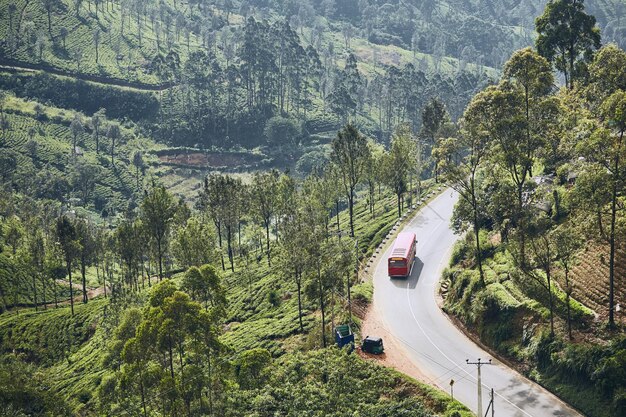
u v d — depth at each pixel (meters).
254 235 164.62
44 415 79.69
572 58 117.06
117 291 135.62
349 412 59.91
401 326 83.56
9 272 169.75
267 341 89.62
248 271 128.00
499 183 89.38
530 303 75.62
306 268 86.19
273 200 144.88
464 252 96.50
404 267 96.44
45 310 158.75
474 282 84.25
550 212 89.81
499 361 73.56
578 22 112.12
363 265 106.62
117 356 94.06
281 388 65.44
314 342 81.75
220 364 70.44
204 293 82.12
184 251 127.88
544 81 82.38
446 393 66.25
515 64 82.69
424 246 108.81
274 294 111.00
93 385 100.75
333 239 115.88
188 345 67.25
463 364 73.38
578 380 64.88
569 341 68.25
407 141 145.00
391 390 66.19
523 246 78.69
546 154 89.44
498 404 64.69
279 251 99.75
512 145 82.50
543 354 69.50
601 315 69.62
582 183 71.12
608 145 69.31
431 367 72.75
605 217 78.25
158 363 71.25
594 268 75.25
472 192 87.94
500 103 81.56
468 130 86.12
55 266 157.75
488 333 77.31
